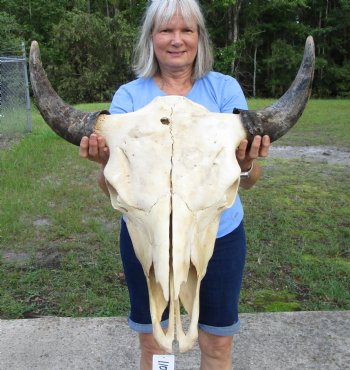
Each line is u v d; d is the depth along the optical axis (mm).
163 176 2100
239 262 2715
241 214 2730
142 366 2922
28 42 34688
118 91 2727
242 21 37875
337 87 38094
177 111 2348
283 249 5812
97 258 5559
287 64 36656
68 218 6809
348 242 6066
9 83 14586
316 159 10906
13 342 3754
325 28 37594
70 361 3547
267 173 9531
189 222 2010
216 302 2709
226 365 2910
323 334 3795
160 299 2039
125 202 2100
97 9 38875
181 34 2531
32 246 5977
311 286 4953
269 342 3709
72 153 11234
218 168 2148
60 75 34406
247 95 38469
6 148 11812
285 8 36375
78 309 4500
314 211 7238
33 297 4754
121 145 2240
